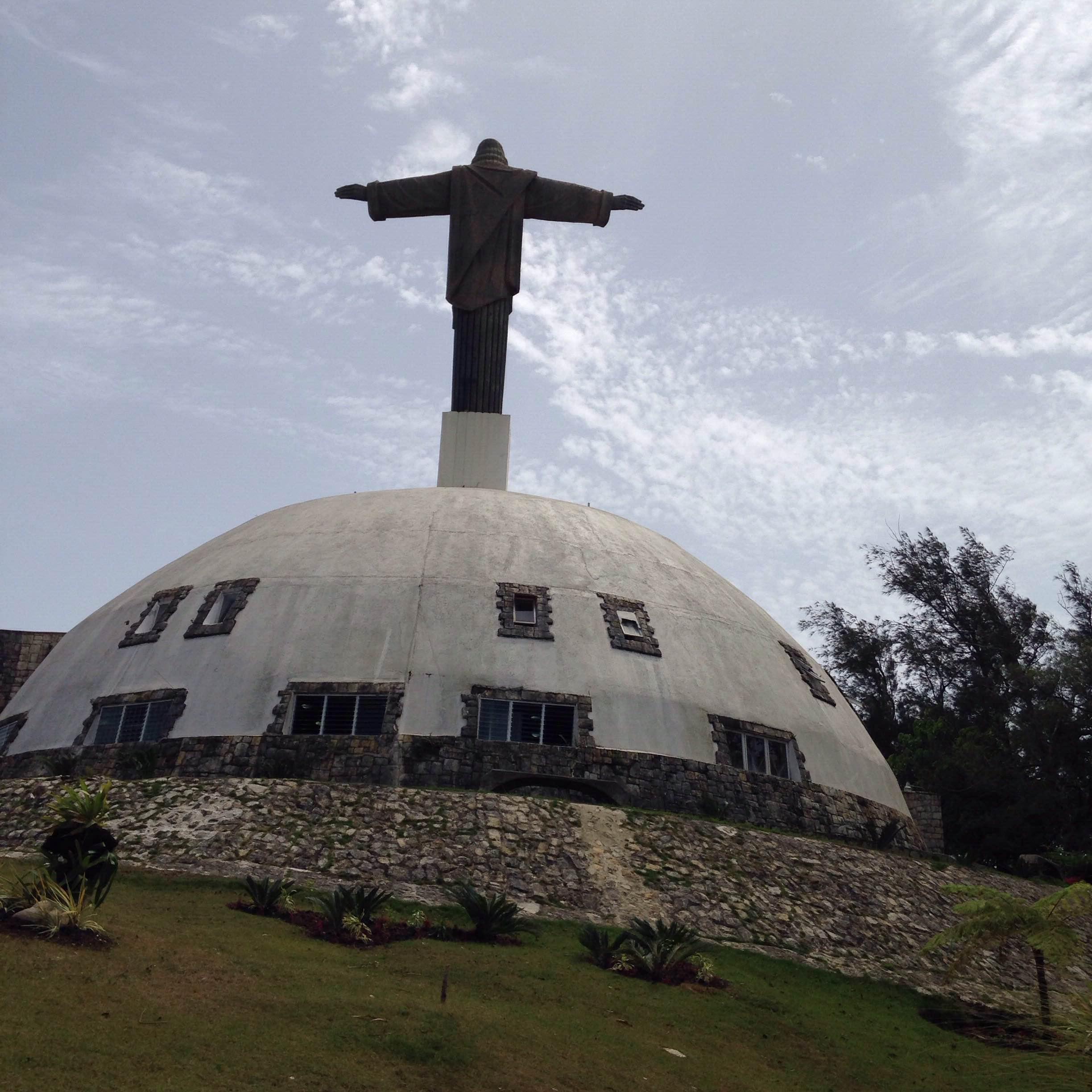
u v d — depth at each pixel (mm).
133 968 17844
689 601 41344
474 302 47375
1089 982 28828
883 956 27641
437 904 25484
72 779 30453
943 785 54781
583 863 28078
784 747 38031
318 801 29109
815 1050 21125
